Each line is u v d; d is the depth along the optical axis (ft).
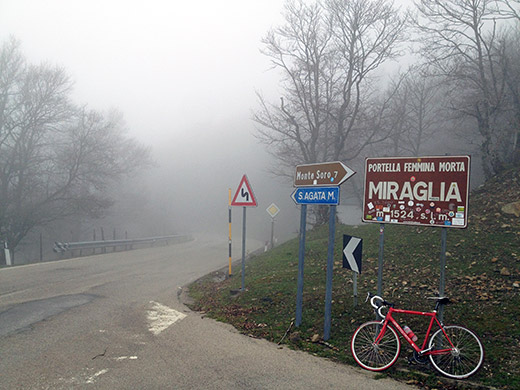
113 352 19.01
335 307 24.39
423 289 26.20
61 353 18.71
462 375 15.83
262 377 16.22
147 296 33.55
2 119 81.10
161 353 18.99
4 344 19.92
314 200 22.18
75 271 48.14
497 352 17.26
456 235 36.81
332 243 20.99
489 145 57.11
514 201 41.47
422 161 18.21
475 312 21.40
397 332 17.76
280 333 22.13
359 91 74.18
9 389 14.69
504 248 31.32
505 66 55.57
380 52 67.46
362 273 31.99
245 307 27.53
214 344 20.53
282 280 33.32
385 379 16.24
